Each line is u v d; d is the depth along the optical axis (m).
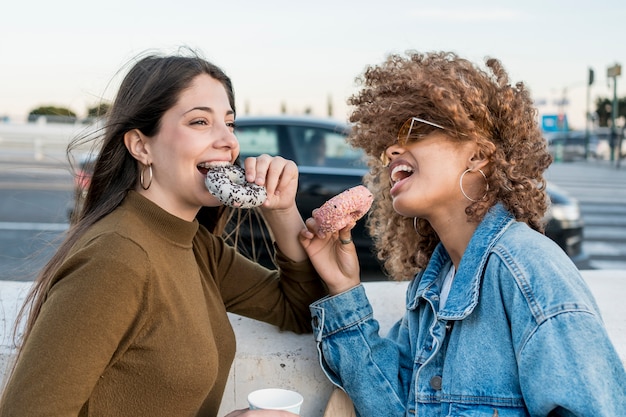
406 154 1.74
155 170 1.67
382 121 1.72
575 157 22.06
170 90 1.63
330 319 1.89
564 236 5.26
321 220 1.82
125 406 1.54
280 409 1.58
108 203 1.63
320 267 1.92
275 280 2.04
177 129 1.63
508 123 1.73
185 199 1.68
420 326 1.85
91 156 1.81
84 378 1.40
